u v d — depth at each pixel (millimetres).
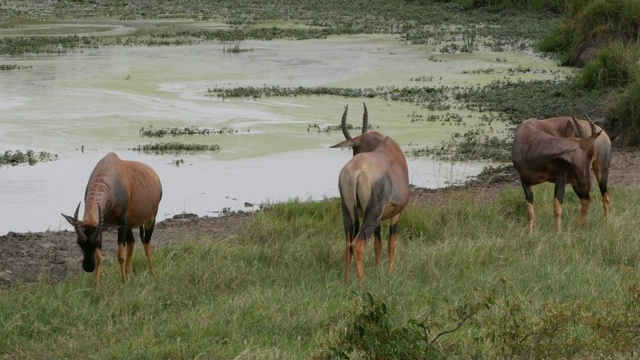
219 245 22031
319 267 20703
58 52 55375
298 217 24688
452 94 42938
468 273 19625
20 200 27719
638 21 48656
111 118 38156
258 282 19391
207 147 33750
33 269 21062
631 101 34531
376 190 18688
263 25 69500
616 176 29891
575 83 42531
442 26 67000
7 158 31750
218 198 28109
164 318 17125
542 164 22734
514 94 42094
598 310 15219
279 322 16641
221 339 16016
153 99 42062
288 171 30969
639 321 13883
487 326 14609
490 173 30547
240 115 38906
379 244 20094
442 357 14156
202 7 82625
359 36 62719
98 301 18219
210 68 50219
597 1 50125
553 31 56562
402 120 37688
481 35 61719
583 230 22812
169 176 30297
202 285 19250
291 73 48844
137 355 15172
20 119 37719
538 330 14039
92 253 17969
